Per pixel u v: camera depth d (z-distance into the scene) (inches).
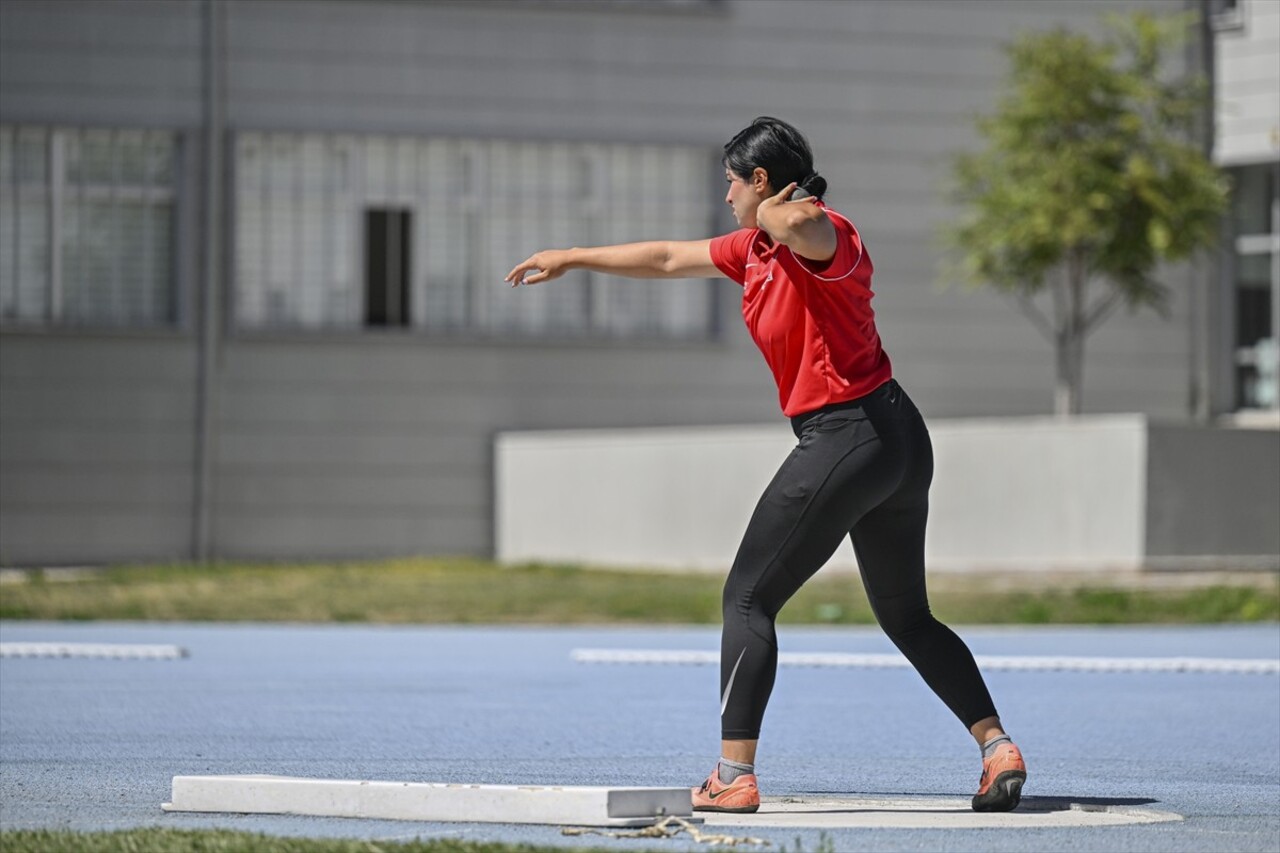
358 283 2410.2
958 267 2325.3
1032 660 1194.0
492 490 2425.0
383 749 784.9
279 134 2385.6
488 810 550.9
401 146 2421.3
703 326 2500.0
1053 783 703.1
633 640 1406.3
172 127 2343.8
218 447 2363.4
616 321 2477.9
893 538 605.3
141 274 2356.1
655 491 2112.5
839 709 970.7
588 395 2454.5
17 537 2310.5
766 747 815.7
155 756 756.0
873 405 585.3
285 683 1079.6
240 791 580.7
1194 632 1473.9
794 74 2514.8
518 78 2439.7
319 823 554.9
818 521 585.3
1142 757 788.6
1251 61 2465.6
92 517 2329.0
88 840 484.4
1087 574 1793.8
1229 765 762.2
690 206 2496.3
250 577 1958.7
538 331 2458.2
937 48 2546.8
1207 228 2196.1
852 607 1609.3
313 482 2384.4
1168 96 2198.6
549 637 1430.9
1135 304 2321.6
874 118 2532.0
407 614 1574.8
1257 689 1075.9
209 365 2351.1
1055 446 1820.9
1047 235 2137.1
